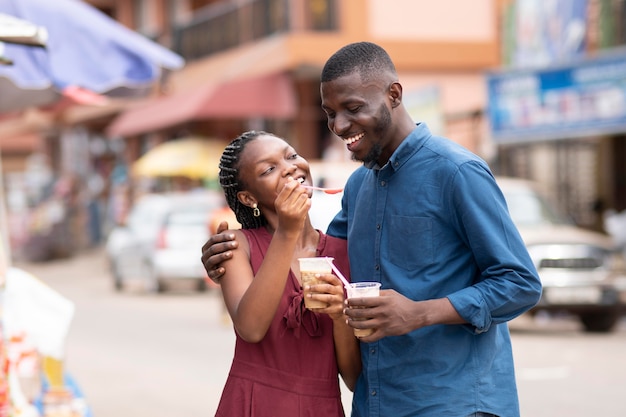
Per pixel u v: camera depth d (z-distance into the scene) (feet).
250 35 83.82
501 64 71.82
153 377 34.32
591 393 29.86
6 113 33.30
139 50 24.50
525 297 11.83
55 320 22.00
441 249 12.28
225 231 12.89
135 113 92.73
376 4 77.10
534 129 56.13
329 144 77.77
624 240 52.47
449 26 78.64
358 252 12.92
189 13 101.91
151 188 100.53
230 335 44.42
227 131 87.25
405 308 11.44
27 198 113.29
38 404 21.80
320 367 12.55
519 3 67.10
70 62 23.39
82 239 114.93
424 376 12.14
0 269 19.56
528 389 30.76
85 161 123.44
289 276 12.70
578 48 60.95
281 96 75.41
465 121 71.05
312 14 76.28
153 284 65.98
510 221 12.11
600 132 53.06
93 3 115.75
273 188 12.65
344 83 12.01
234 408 12.60
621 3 58.49
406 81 78.18
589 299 42.52
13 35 17.85
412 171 12.40
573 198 66.18
